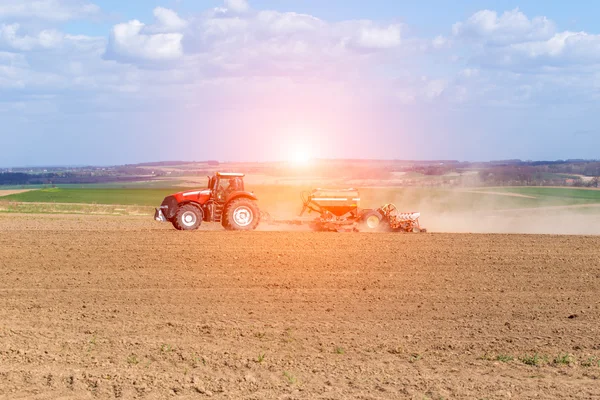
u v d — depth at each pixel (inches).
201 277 506.9
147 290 463.5
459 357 318.0
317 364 304.3
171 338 346.0
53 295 446.9
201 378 281.7
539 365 304.5
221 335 353.1
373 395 261.4
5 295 445.7
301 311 409.1
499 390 267.0
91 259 576.1
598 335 358.3
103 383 272.7
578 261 589.9
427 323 383.9
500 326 378.3
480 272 537.3
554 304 434.3
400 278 510.6
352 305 426.0
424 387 271.3
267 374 288.7
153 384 272.8
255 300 437.1
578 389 268.4
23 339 339.6
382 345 337.1
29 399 253.9
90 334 352.8
